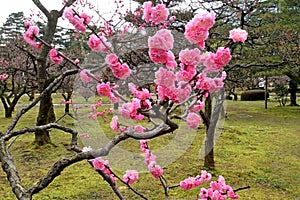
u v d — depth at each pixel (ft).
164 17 3.92
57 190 14.75
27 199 3.40
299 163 19.39
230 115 41.34
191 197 13.69
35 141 22.71
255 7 15.99
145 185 15.19
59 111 41.22
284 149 23.03
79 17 4.61
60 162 3.60
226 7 16.14
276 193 14.71
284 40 20.77
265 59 24.85
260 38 19.38
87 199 13.82
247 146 23.76
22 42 30.55
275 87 55.67
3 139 4.59
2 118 38.04
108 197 14.01
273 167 18.54
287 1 29.94
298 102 61.67
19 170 17.76
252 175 16.96
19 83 39.14
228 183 15.76
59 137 25.84
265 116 41.01
